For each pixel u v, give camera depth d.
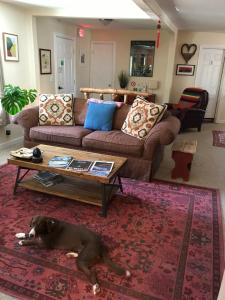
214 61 6.53
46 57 5.14
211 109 6.91
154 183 3.09
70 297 1.54
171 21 5.08
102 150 3.21
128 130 3.33
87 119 3.61
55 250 1.91
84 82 7.20
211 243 2.06
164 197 2.76
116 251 1.92
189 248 1.99
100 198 2.43
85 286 1.62
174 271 1.76
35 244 1.91
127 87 7.25
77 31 6.37
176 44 6.31
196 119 5.72
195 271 1.77
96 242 1.84
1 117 3.92
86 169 2.32
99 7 4.09
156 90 7.04
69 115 3.74
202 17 4.56
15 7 4.03
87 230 1.94
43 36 4.96
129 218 2.34
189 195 2.83
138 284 1.65
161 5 3.77
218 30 6.09
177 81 6.84
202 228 2.25
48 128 3.48
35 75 4.61
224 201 2.74
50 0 3.72
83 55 6.89
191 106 5.82
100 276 1.69
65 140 3.34
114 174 2.29
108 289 1.60
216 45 6.37
